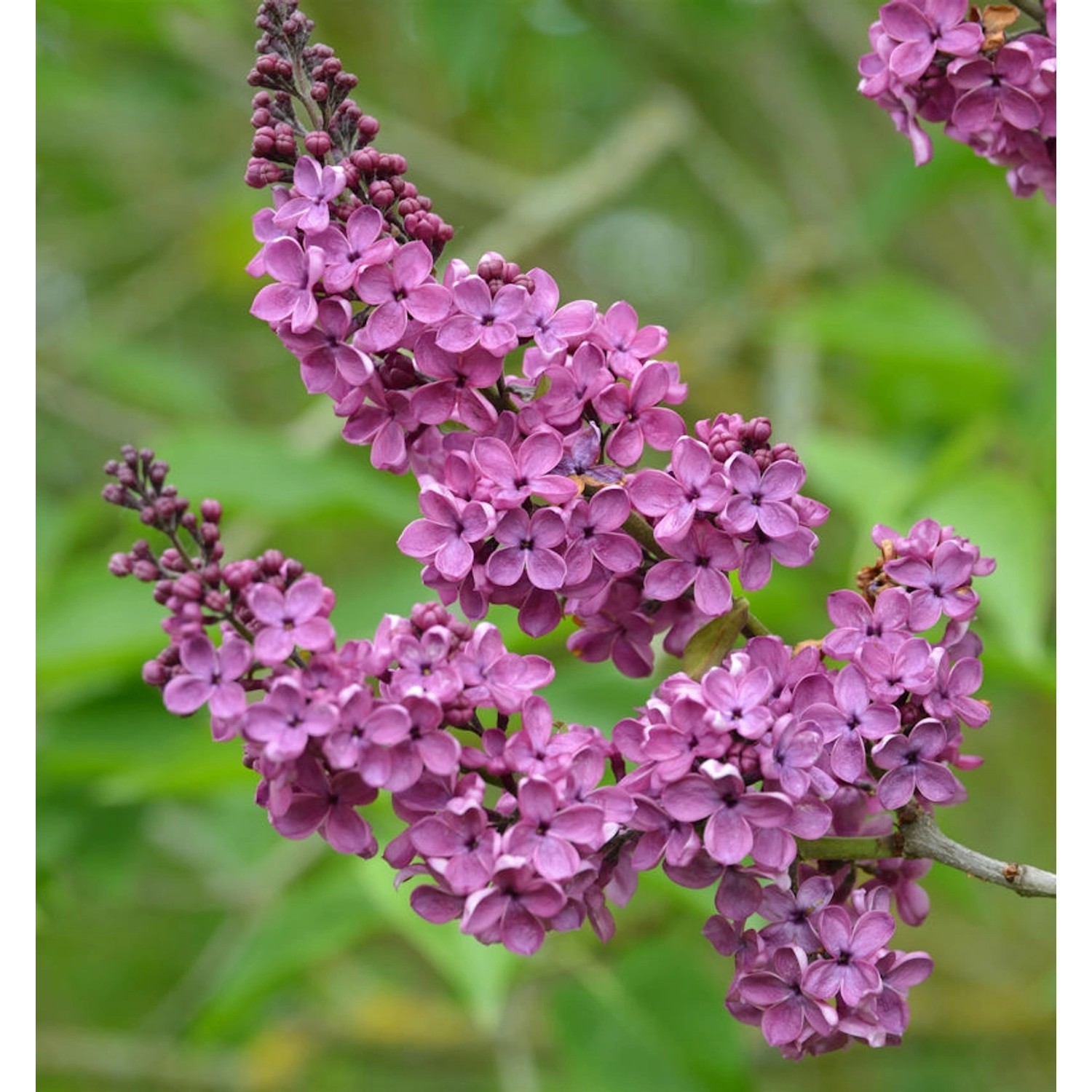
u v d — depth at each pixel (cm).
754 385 193
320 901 117
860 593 89
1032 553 116
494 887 85
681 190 221
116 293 215
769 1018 87
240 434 132
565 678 114
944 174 152
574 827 86
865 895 88
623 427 88
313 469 130
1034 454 138
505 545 87
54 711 121
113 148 215
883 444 165
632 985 119
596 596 89
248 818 143
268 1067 154
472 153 220
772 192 205
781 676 87
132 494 87
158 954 196
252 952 115
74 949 195
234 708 85
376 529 195
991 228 190
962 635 89
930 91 92
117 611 120
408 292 87
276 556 86
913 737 87
